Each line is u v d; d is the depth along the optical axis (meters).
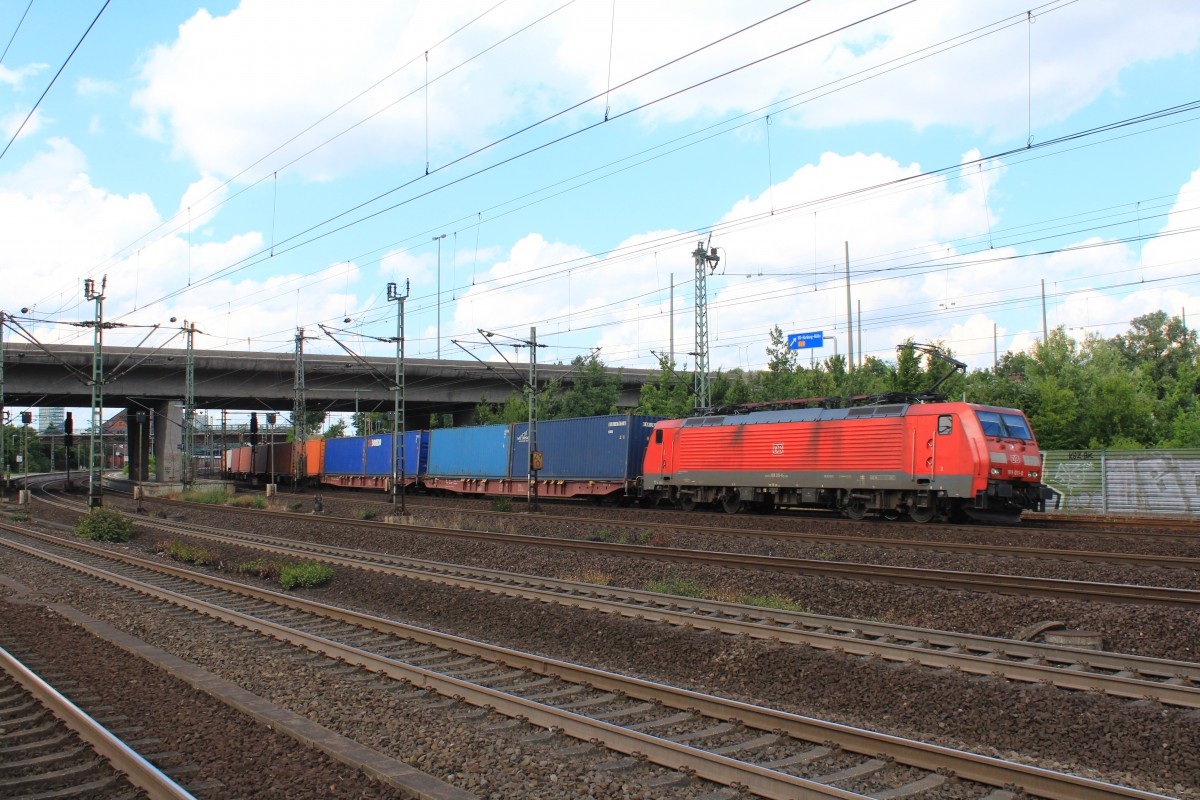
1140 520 26.22
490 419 62.94
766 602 14.21
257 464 72.69
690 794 6.77
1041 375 44.25
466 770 7.20
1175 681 9.09
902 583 14.65
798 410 29.03
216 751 7.36
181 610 14.67
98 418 39.47
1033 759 7.50
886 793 6.64
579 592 15.48
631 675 10.74
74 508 45.78
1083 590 13.18
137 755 6.80
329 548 23.30
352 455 58.19
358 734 8.06
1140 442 37.16
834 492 27.89
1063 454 31.89
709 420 31.98
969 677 9.33
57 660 10.48
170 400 70.06
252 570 19.95
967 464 23.83
